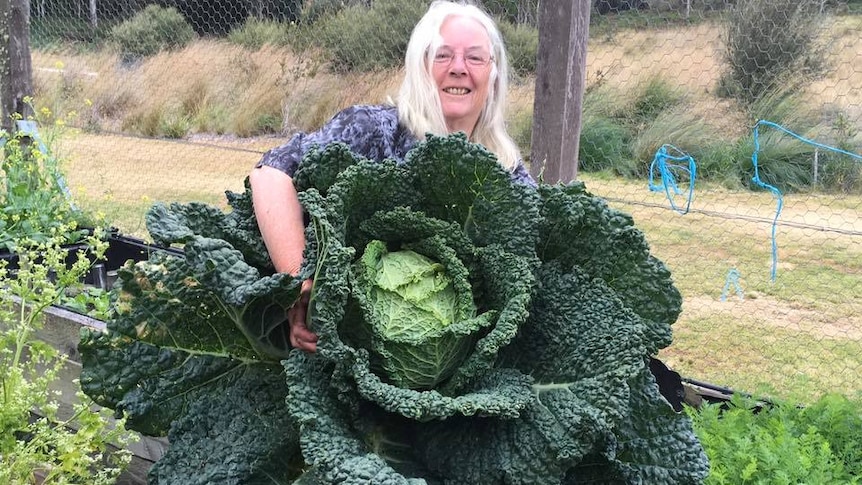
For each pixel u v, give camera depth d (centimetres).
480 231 184
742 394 330
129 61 1149
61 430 234
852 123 584
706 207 614
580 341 173
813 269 574
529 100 631
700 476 171
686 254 586
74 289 398
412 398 153
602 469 174
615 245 181
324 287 156
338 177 175
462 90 227
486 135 247
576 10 308
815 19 561
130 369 180
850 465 273
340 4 861
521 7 640
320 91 885
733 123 618
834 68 567
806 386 387
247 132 993
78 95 1118
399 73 745
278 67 950
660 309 180
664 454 174
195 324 182
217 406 177
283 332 187
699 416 294
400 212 181
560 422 159
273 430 172
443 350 167
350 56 825
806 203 594
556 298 181
